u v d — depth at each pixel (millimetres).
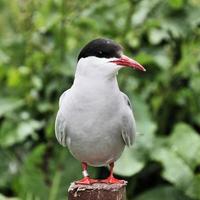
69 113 7266
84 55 7246
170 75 11859
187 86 12008
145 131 11023
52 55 12055
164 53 12109
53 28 12359
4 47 12781
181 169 10570
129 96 11469
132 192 11320
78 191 7098
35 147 11820
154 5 12172
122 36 11984
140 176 11477
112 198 7062
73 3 11836
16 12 12523
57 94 11852
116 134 7371
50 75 12055
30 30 12250
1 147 11664
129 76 11938
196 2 12156
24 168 10938
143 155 10812
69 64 11891
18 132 11367
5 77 12438
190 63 11484
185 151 10766
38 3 12156
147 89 12000
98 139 7297
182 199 10820
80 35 12344
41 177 10938
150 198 10875
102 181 7379
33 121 11570
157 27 12008
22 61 12602
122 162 10656
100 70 7172
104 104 7191
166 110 11961
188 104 11859
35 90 11914
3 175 11516
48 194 10914
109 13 12594
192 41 11859
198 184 10445
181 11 12000
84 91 7184
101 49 7176
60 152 11211
